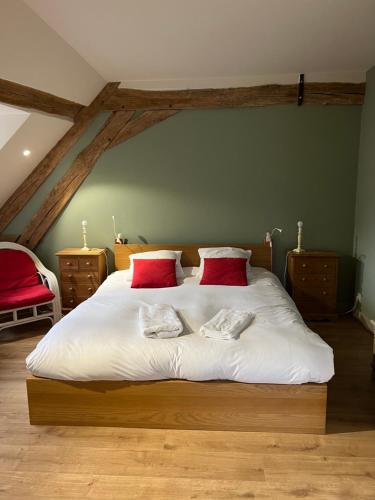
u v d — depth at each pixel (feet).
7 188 14.03
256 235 14.23
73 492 6.11
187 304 9.98
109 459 6.81
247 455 6.85
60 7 8.04
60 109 12.58
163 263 12.43
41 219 14.61
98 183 14.33
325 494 6.00
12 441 7.31
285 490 6.08
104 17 8.55
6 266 13.03
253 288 11.47
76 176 14.28
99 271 13.58
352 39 10.01
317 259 12.94
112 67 11.98
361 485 6.17
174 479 6.33
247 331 8.05
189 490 6.10
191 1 7.91
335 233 13.97
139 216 14.44
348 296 14.23
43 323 13.44
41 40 9.16
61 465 6.68
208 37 9.77
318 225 13.98
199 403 7.47
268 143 13.61
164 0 7.84
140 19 8.69
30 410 7.75
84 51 10.52
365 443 7.13
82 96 13.01
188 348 7.48
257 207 14.05
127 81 13.50
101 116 13.85
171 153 13.94
